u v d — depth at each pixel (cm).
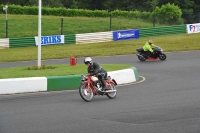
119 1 10444
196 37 5834
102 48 5125
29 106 1866
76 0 10731
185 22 8619
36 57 4512
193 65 3491
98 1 10450
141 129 1380
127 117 1580
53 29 6644
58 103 1934
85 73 2600
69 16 8144
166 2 9862
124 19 7494
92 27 6856
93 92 2016
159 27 6116
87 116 1611
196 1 9950
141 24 7194
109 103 1914
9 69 3014
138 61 3938
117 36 5828
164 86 2445
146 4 10150
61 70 2792
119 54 4647
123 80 2636
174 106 1794
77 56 4556
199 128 1384
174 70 3216
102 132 1348
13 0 9825
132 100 1986
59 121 1524
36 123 1496
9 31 6372
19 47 5319
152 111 1692
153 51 3938
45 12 8138
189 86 2419
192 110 1694
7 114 1680
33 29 6594
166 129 1376
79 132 1351
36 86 2369
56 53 4759
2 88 2303
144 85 2511
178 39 5697
